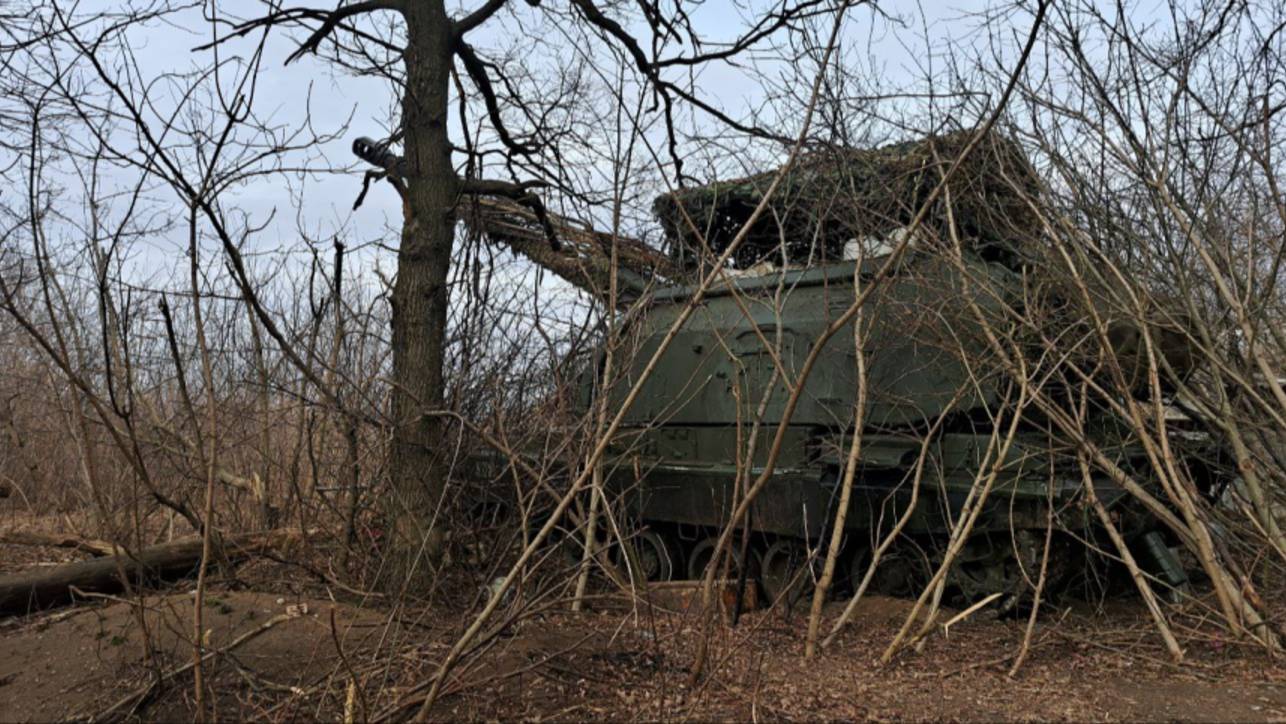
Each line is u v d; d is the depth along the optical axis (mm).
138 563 5219
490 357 7578
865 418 8648
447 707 4992
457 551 7320
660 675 5629
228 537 8016
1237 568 7047
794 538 9250
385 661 5445
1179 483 7137
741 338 9633
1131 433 8188
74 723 4930
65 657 5758
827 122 7137
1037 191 8414
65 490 10445
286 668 5402
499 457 7445
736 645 5910
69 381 4910
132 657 5621
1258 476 7738
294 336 7570
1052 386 8070
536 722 4902
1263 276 8859
